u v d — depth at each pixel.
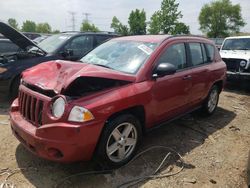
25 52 6.50
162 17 31.30
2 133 4.73
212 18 66.00
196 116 6.21
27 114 3.67
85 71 3.55
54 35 8.32
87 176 3.62
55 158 3.30
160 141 4.76
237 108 7.12
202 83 5.39
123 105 3.62
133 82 3.92
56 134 3.21
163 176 3.73
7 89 6.25
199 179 3.73
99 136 3.45
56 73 3.71
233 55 9.52
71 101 3.30
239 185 3.66
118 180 3.58
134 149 3.99
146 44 4.54
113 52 4.64
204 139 4.97
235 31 66.19
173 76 4.52
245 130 5.58
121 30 38.41
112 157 3.74
